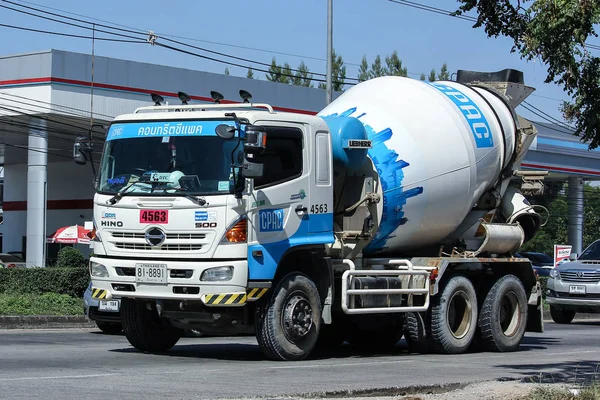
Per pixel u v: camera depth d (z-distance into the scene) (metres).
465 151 15.56
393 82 15.91
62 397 8.62
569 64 10.57
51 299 23.50
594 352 16.17
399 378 11.12
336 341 16.47
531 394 9.61
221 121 12.15
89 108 36.50
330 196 13.23
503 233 16.53
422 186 14.84
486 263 15.77
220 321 12.59
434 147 15.12
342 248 14.06
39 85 35.75
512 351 16.06
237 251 11.77
